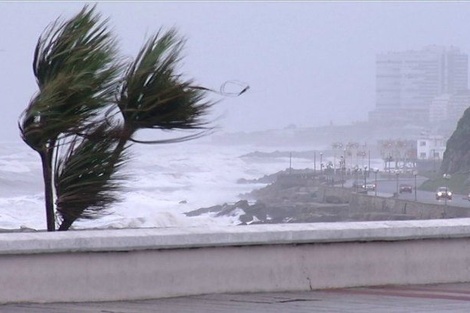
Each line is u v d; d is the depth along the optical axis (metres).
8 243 27.81
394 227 33.62
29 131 35.41
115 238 29.17
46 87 35.16
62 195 36.34
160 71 36.62
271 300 29.75
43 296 28.39
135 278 29.56
